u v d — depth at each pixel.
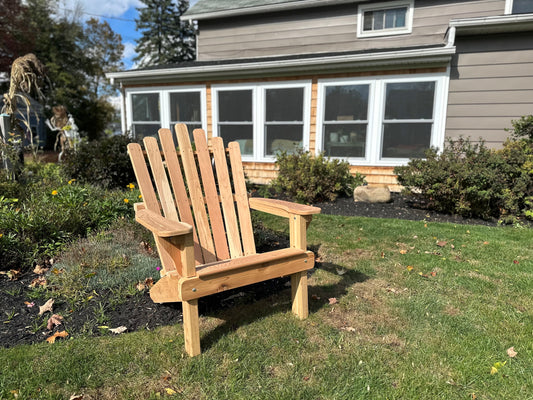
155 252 3.17
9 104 5.94
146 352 1.87
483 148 5.08
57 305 2.34
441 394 1.61
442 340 2.01
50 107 21.02
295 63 6.70
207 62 8.52
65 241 3.21
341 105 6.89
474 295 2.55
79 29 25.33
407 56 6.02
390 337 2.05
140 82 8.38
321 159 5.97
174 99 8.25
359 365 1.80
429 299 2.50
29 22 21.23
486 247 3.58
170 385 1.64
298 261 2.18
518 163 4.77
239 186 2.77
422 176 5.00
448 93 6.25
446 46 5.80
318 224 4.52
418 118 6.43
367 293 2.61
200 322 2.21
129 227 3.45
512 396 1.59
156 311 2.30
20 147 5.35
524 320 2.21
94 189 4.44
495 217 4.95
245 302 2.50
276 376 1.71
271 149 7.61
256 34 8.97
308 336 2.06
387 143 6.71
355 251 3.54
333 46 8.24
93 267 2.76
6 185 4.01
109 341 1.95
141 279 2.69
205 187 2.62
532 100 5.89
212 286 1.85
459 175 4.73
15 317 2.18
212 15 9.07
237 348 1.92
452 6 7.16
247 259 2.05
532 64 5.82
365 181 6.80
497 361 1.83
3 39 18.33
